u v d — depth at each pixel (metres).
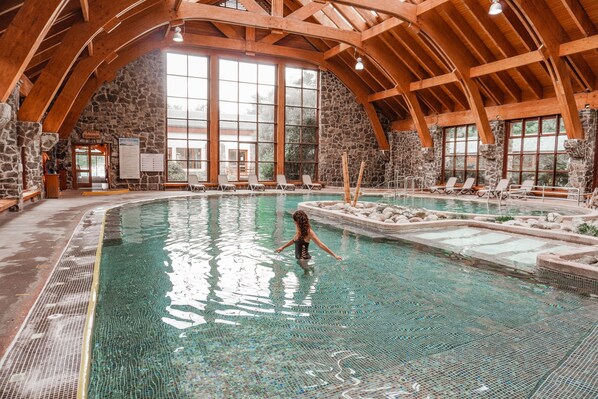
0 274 3.41
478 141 14.97
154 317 2.97
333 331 2.77
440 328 2.82
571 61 10.39
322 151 17.58
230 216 8.41
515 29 10.48
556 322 2.92
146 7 10.16
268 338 2.64
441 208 10.54
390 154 18.72
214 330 2.76
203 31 14.86
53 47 9.57
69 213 7.47
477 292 3.63
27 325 2.37
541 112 12.42
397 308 3.22
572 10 9.21
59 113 10.09
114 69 13.42
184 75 15.23
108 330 2.74
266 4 15.91
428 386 2.03
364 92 17.75
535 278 4.05
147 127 14.52
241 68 16.09
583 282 3.78
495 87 13.38
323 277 4.06
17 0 6.09
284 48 15.90
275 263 4.59
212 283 3.83
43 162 11.92
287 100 17.00
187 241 5.75
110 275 4.04
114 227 6.75
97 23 8.22
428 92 15.60
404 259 4.78
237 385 2.05
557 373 2.15
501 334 2.71
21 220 6.49
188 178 14.97
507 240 5.82
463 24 11.40
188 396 1.94
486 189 13.59
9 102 7.89
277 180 16.52
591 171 11.34
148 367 2.23
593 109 11.11
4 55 5.50
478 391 1.97
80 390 1.73
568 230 6.09
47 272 3.48
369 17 13.14
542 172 12.81
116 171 14.16
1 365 1.91
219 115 15.77
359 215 7.69
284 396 1.94
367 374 2.16
